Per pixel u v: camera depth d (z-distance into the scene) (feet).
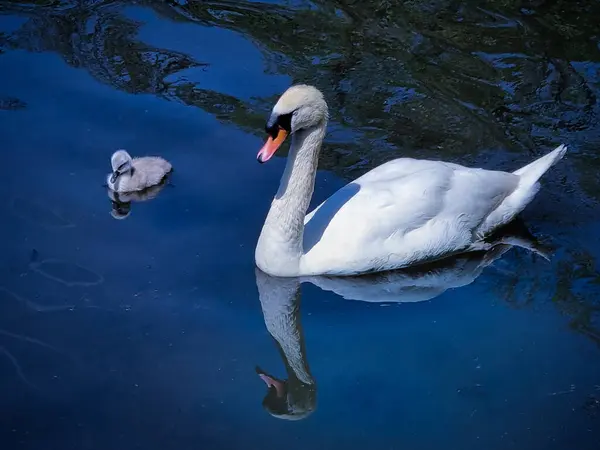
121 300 30.22
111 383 26.91
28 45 43.80
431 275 32.71
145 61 43.16
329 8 47.98
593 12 47.78
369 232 31.32
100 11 47.06
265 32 45.91
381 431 25.86
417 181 31.86
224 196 35.47
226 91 41.47
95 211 34.37
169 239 33.22
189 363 27.84
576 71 43.60
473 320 30.32
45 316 29.32
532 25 46.73
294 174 30.48
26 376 26.99
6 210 33.88
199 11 47.47
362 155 38.19
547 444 25.72
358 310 30.76
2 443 24.79
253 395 26.78
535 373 28.04
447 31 46.26
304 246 31.86
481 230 33.42
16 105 39.63
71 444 24.84
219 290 30.99
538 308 30.83
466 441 25.71
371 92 41.93
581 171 37.83
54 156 36.86
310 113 29.43
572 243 34.09
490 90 42.29
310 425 25.89
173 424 25.64
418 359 28.53
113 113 39.60
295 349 28.76
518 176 34.19
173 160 37.22
